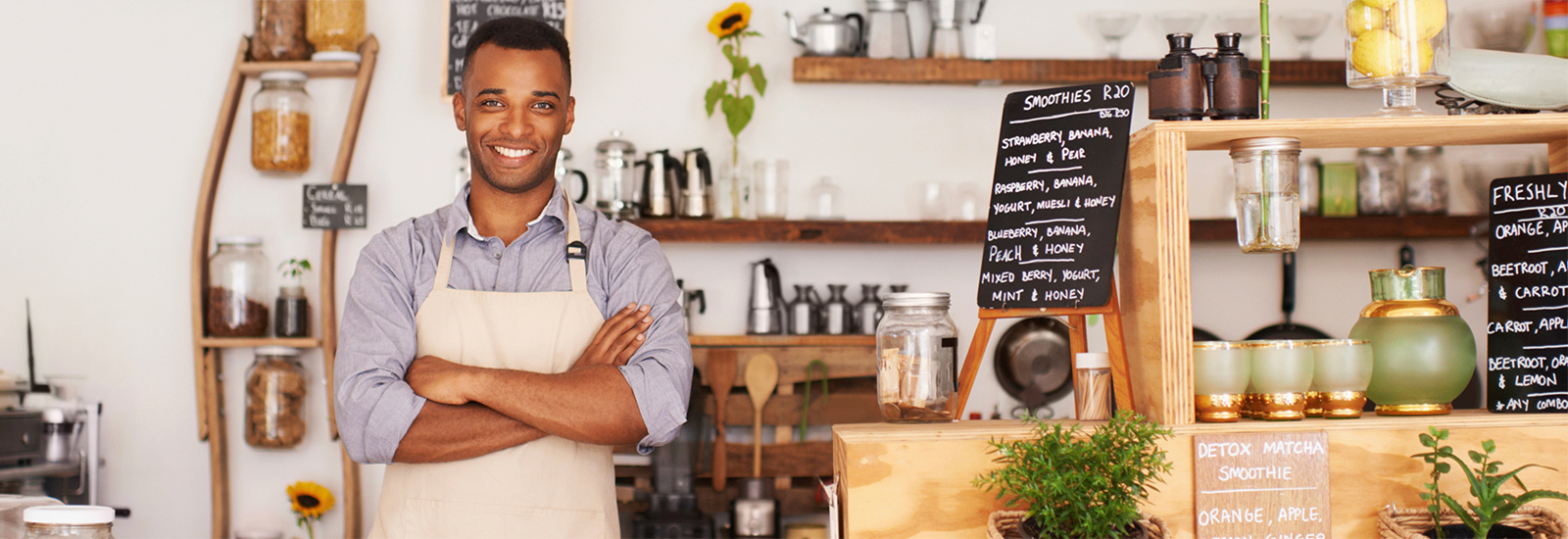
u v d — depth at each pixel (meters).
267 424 3.00
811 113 3.17
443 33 3.03
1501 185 1.71
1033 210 1.74
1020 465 1.43
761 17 3.18
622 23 3.17
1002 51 3.17
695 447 2.94
